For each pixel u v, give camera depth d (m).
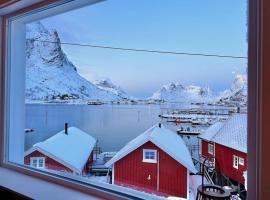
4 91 1.47
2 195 1.17
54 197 1.06
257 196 0.70
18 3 1.31
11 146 1.51
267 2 0.67
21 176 1.33
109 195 1.05
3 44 1.47
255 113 0.72
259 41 0.70
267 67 0.66
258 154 0.70
